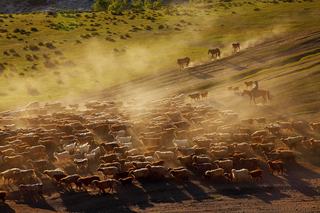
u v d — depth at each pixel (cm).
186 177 4219
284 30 10162
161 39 10662
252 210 3706
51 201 3897
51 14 13312
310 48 8712
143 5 16700
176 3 18938
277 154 4556
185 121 5716
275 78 7331
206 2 15725
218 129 5388
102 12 13512
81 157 4669
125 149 4825
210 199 3903
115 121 5756
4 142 5294
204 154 4688
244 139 5062
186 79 8094
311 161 4609
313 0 12950
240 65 8425
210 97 6919
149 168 4247
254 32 10388
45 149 4919
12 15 13262
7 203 3862
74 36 11119
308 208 3712
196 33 10875
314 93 6550
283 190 4044
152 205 3812
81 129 5597
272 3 13138
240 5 13400
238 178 4169
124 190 4066
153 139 5084
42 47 10450
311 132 5300
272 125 5316
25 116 6406
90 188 4106
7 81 8756
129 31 11319
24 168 4547
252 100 6588
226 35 10481
